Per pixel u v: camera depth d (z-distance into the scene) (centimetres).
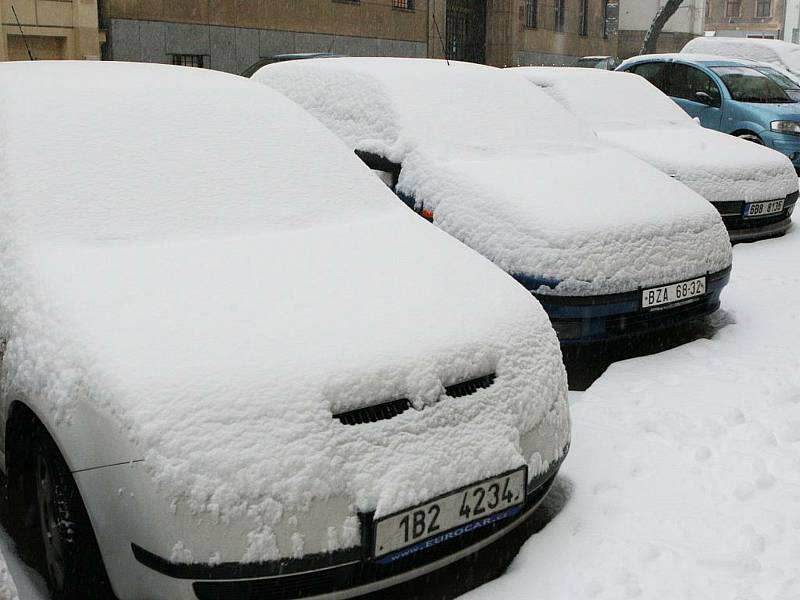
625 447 398
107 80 409
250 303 296
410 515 263
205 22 1988
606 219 498
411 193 549
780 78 1339
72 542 269
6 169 350
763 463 382
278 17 2153
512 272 488
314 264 332
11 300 305
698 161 770
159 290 299
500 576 312
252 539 246
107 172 360
